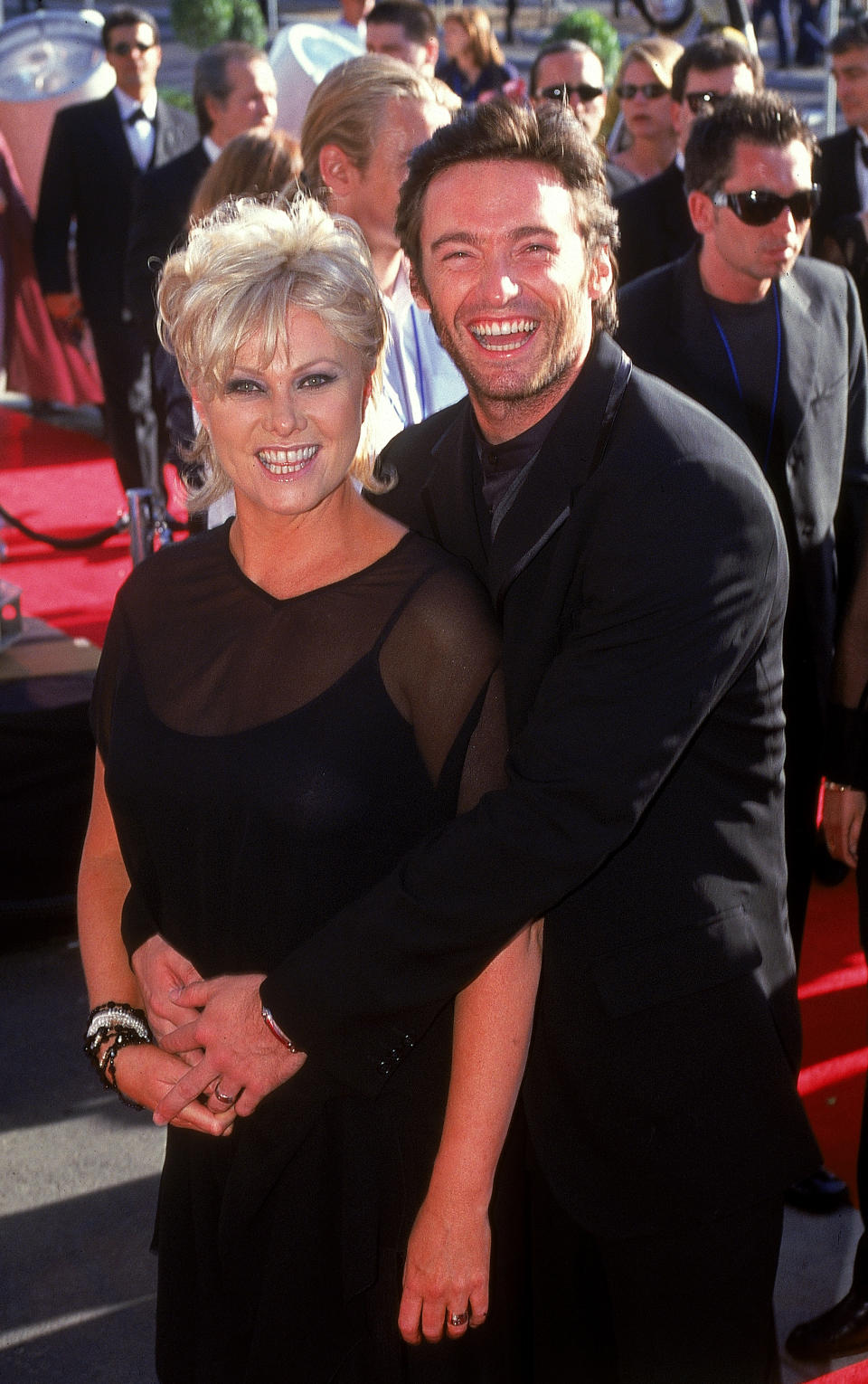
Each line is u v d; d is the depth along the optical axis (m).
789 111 2.53
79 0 19.20
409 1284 1.53
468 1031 1.52
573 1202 1.75
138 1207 2.70
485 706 1.49
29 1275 2.55
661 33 6.27
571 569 1.53
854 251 4.21
